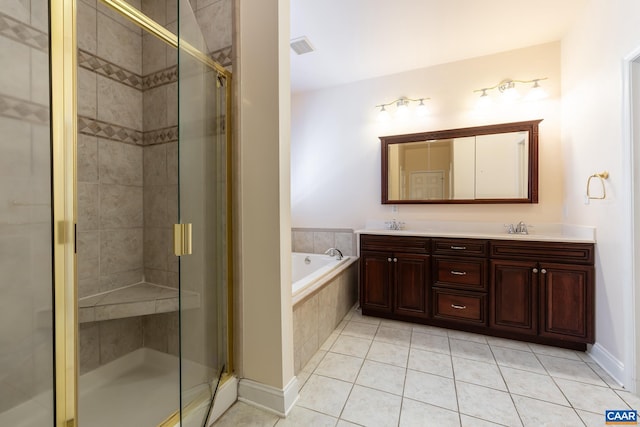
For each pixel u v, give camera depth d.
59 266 1.04
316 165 3.51
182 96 1.09
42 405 1.06
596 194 1.95
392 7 2.11
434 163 2.94
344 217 3.38
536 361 1.94
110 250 1.84
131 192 1.96
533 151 2.56
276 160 1.48
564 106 2.46
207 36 1.65
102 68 1.80
